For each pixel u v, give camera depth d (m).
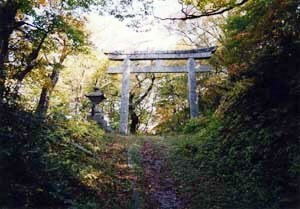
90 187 8.12
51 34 10.77
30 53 10.56
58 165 7.95
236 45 10.90
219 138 11.28
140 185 9.27
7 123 7.84
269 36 9.31
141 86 24.75
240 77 10.83
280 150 7.87
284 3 8.52
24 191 6.94
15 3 8.92
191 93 17.66
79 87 21.45
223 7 9.88
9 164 7.25
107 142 13.12
